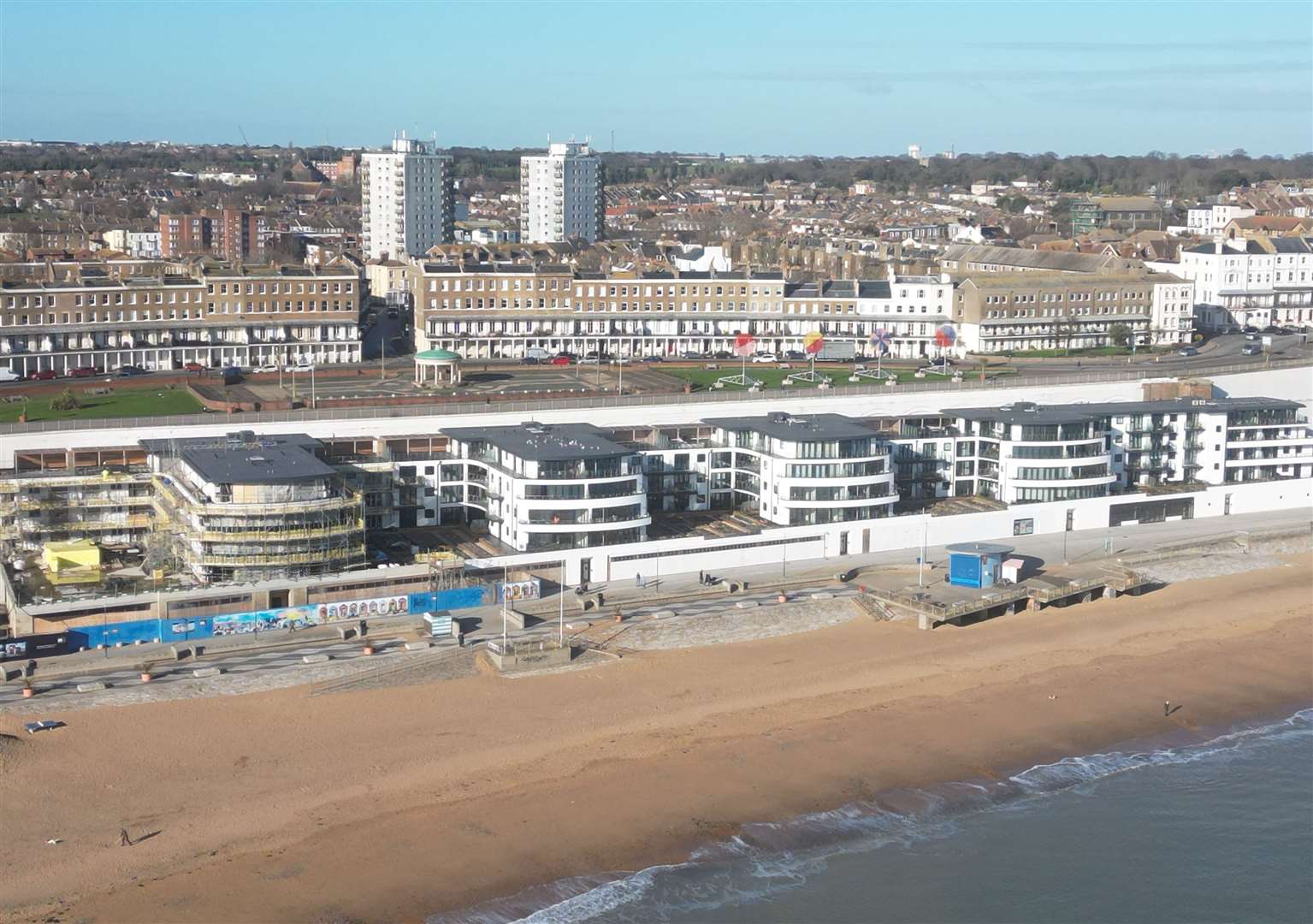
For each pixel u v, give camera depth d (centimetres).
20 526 19738
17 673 16338
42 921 11688
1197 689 17488
